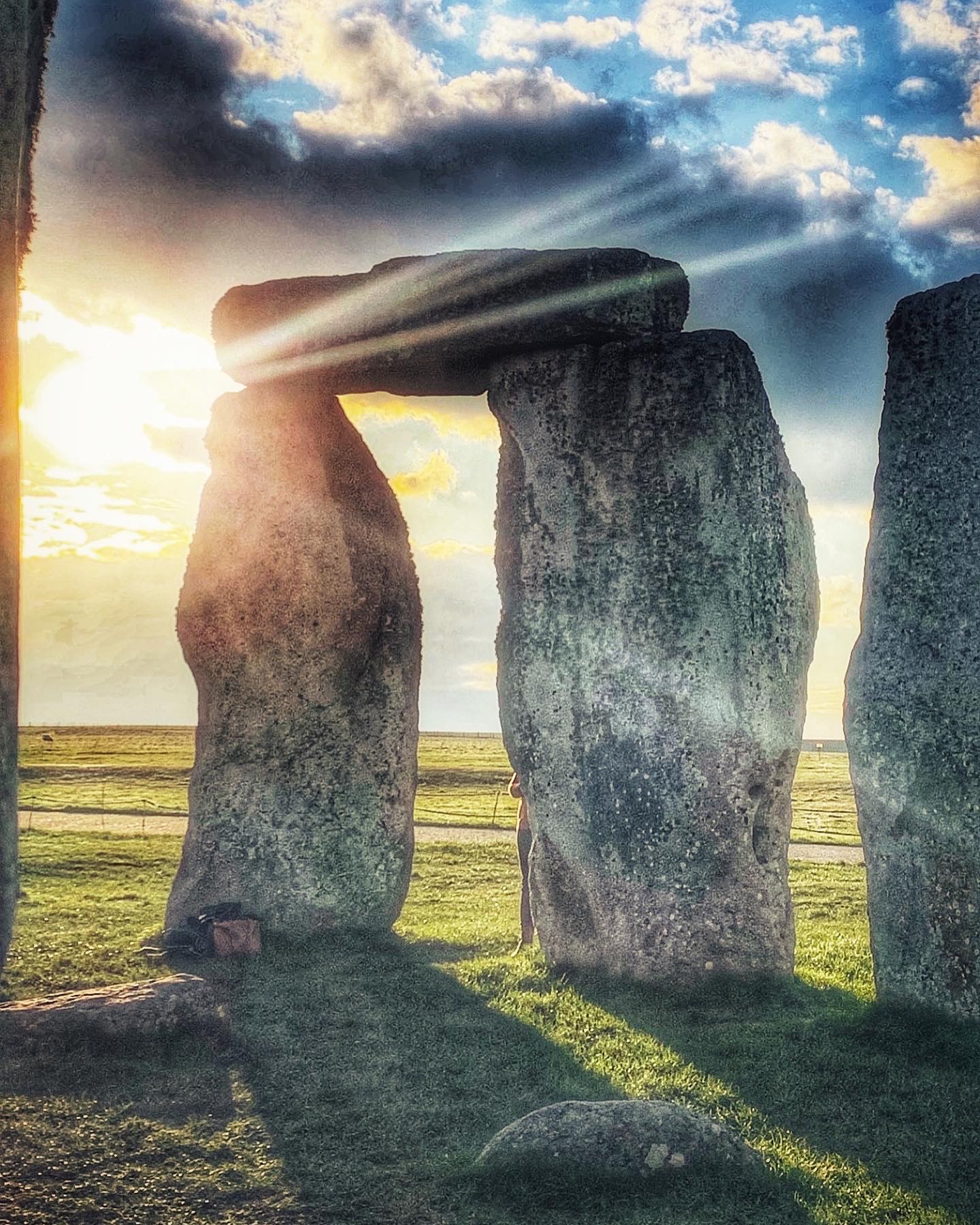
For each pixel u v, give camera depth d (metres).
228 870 13.34
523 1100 8.09
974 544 9.39
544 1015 10.15
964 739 9.27
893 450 9.88
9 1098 7.92
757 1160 6.83
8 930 5.24
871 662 9.76
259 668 13.70
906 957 9.42
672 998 10.55
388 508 14.47
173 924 13.25
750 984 10.79
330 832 13.48
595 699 11.51
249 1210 6.48
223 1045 9.02
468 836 22.95
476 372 12.88
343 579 13.75
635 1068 8.73
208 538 14.04
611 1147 6.65
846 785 41.47
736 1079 8.45
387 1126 7.65
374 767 13.76
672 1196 6.49
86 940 12.45
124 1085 8.21
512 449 12.21
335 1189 6.73
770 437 11.57
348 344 12.92
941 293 9.73
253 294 13.57
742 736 11.05
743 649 11.09
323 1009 10.23
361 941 12.95
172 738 91.12
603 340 11.92
